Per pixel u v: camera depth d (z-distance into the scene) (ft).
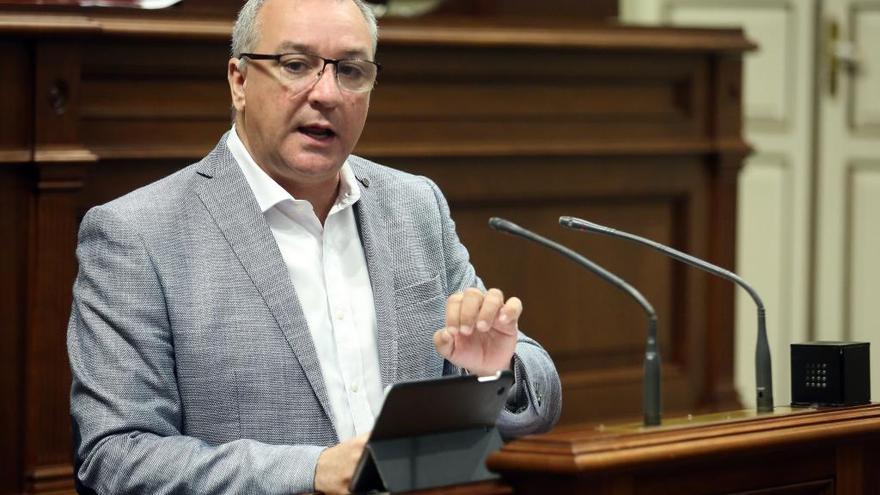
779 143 65.26
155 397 24.95
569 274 45.60
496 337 24.73
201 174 26.58
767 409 24.03
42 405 35.14
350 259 27.25
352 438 25.23
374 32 26.76
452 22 42.06
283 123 25.49
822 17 65.31
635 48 44.96
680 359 47.62
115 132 36.94
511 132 43.80
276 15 25.63
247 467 23.29
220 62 38.47
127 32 36.11
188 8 38.29
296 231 26.76
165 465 23.77
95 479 24.27
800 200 65.51
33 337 35.12
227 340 25.32
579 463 19.54
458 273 28.71
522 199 44.47
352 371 26.53
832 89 65.36
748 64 65.00
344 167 27.40
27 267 35.37
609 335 46.47
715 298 47.80
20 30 34.24
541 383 25.93
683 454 20.71
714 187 47.80
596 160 45.65
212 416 25.26
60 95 35.37
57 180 35.24
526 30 43.19
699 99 47.32
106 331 25.04
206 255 25.71
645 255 47.01
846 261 65.72
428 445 20.75
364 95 25.85
